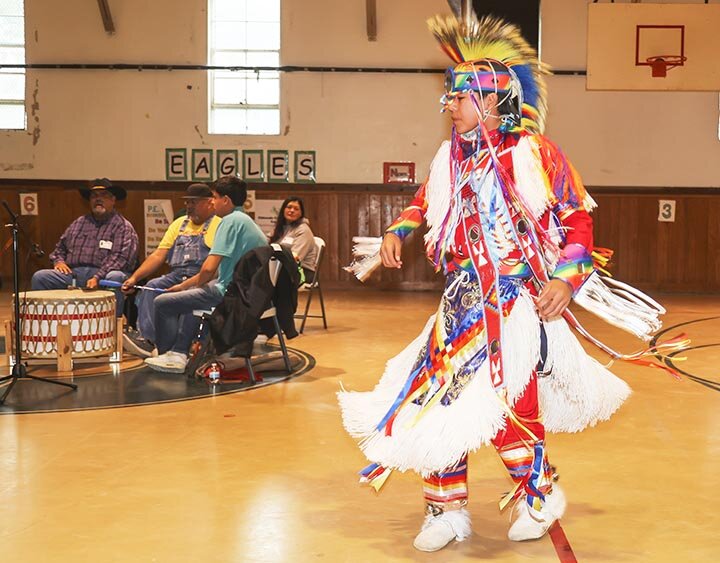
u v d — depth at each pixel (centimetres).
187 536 274
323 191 1147
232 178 570
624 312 261
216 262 545
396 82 1136
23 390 505
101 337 576
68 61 1139
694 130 1128
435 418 246
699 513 299
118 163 1148
